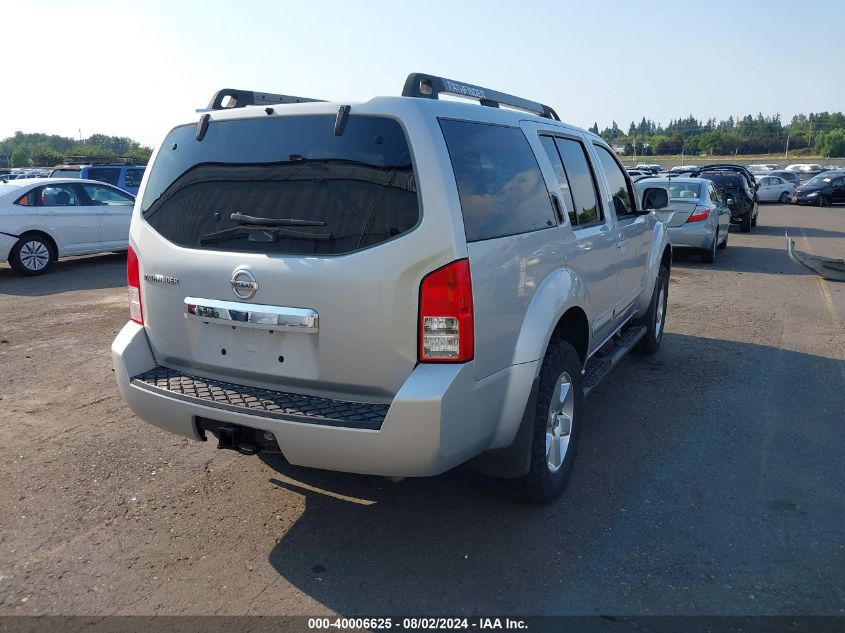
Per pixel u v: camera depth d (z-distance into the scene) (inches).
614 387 233.3
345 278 117.5
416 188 115.8
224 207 130.9
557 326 157.8
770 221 987.3
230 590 123.0
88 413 206.8
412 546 136.8
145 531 142.2
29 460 174.4
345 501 154.7
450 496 156.8
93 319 329.4
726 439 189.5
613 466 172.4
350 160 120.6
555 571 128.1
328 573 128.0
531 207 143.2
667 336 305.7
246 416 121.3
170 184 140.1
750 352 277.9
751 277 472.7
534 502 150.9
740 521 145.8
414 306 115.6
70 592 122.1
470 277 116.6
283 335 125.3
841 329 318.3
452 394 115.1
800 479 165.3
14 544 137.2
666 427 198.1
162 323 140.6
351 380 121.1
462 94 145.1
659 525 144.3
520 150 145.3
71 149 2770.7
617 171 220.5
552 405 149.8
